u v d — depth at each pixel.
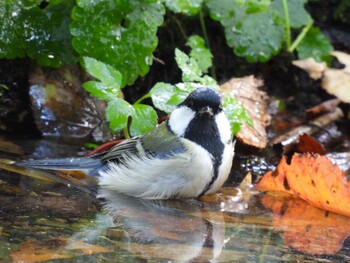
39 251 6.41
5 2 10.88
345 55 13.23
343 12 13.83
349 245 7.36
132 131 9.42
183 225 7.70
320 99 13.17
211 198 9.05
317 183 8.73
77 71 11.52
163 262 6.34
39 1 11.02
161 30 12.52
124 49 10.59
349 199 8.45
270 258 6.72
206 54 11.77
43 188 8.65
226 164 8.91
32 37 11.03
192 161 8.62
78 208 8.00
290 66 13.23
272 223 8.09
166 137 8.88
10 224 7.16
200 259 6.51
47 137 11.15
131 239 6.98
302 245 7.26
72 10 10.66
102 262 6.23
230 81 12.13
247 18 12.36
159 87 9.70
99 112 11.41
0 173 9.07
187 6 10.95
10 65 11.55
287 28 12.73
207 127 8.69
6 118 11.41
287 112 12.71
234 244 7.11
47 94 11.38
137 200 8.71
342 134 12.18
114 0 10.51
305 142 11.20
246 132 10.95
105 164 9.32
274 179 9.37
